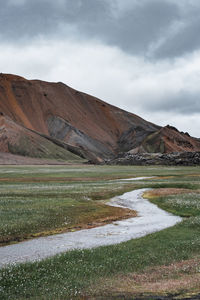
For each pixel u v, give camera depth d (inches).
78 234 1019.9
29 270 621.3
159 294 441.4
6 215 1236.5
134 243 846.5
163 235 943.0
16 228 1040.2
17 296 487.5
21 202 1604.3
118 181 3250.5
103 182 3127.5
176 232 986.1
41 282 550.0
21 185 2746.1
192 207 1519.4
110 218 1333.7
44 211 1354.6
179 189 2397.9
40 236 986.7
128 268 628.4
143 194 2252.7
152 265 652.7
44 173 4379.9
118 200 1963.6
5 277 571.5
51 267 634.2
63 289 501.7
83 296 463.5
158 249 777.6
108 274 594.2
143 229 1103.0
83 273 596.7
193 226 1071.0
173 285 484.4
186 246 791.7
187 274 563.8
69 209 1467.8
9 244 883.4
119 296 447.2
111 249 772.6
